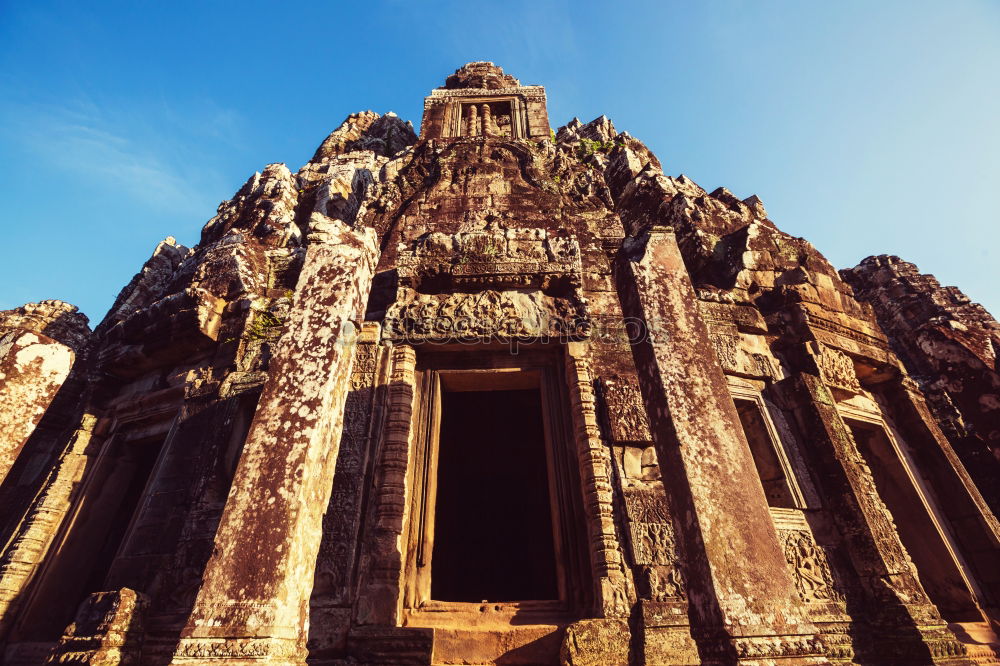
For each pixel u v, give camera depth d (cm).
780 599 298
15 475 980
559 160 1155
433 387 761
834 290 1053
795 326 967
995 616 800
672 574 592
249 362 831
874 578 698
